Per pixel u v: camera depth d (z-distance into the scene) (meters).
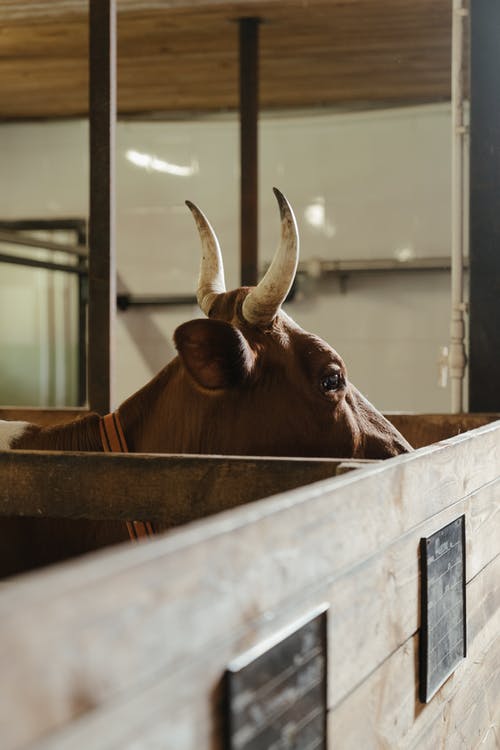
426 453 1.71
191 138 10.17
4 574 2.32
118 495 1.74
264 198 9.97
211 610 0.87
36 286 10.48
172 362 2.60
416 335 9.65
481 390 4.32
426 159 9.56
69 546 2.29
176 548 0.81
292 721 1.06
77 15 6.21
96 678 0.69
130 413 2.54
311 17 6.69
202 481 1.70
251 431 2.48
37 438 2.51
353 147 9.75
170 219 10.24
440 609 1.80
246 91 6.64
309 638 1.11
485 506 2.27
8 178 10.65
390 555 1.48
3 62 8.08
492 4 4.36
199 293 2.78
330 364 2.56
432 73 8.34
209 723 0.87
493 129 4.34
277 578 1.02
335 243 9.83
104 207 4.27
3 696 0.59
